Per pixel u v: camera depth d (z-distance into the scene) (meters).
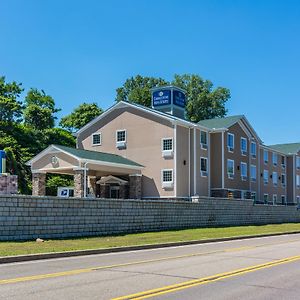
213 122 52.06
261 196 59.31
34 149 53.03
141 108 46.00
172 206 31.36
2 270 12.82
